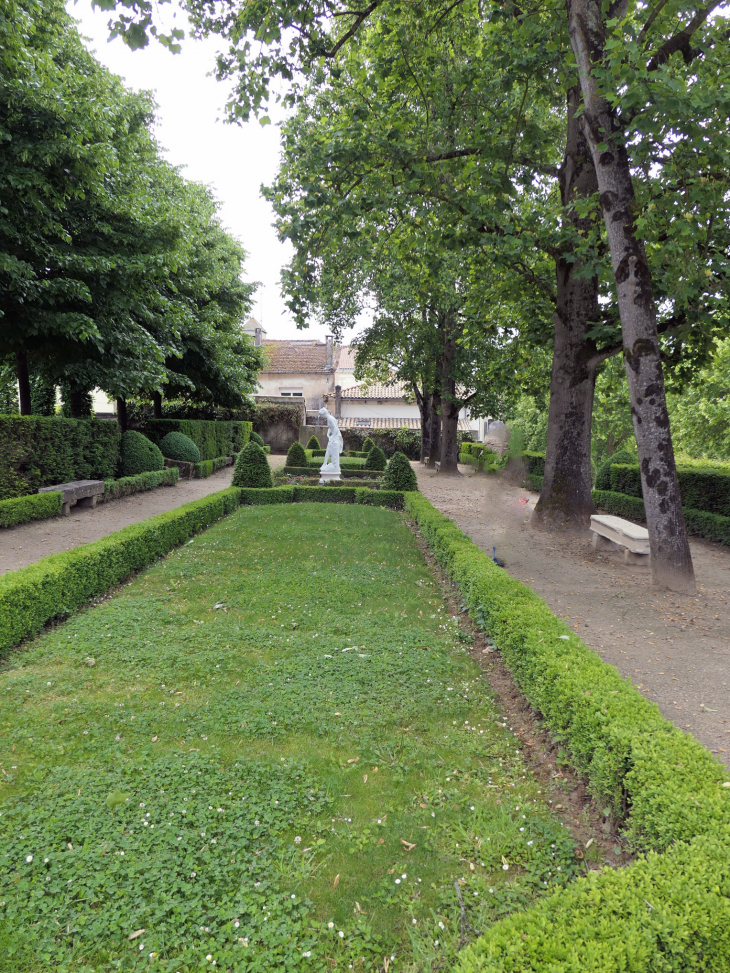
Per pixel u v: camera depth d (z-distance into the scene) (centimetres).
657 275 866
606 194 669
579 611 612
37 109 984
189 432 2183
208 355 2208
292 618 625
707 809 232
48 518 1180
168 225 1382
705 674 461
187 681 471
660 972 174
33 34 1013
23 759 357
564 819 304
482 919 234
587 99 667
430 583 778
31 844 280
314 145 862
